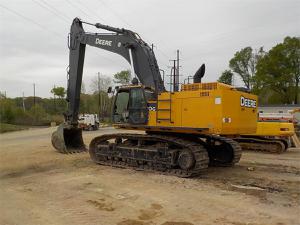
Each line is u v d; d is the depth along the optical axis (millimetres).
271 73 49312
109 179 9781
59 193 8211
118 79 58562
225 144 11992
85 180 9648
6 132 36688
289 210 6910
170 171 10594
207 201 7516
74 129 15258
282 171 11289
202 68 10953
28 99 84500
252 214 6648
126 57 12875
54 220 6324
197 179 9906
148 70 12164
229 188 8758
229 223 6148
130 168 11492
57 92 74625
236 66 59375
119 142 12398
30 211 6852
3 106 53000
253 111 11367
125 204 7293
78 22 14906
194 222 6191
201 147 10320
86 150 15359
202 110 10055
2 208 7051
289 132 16547
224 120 9750
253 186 9039
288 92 49125
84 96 74188
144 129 11445
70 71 15062
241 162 13219
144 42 12766
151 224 6098
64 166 12031
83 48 14945
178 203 7359
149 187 8797
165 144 10898
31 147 17844
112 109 12578
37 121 55719
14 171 11102
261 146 16734
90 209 6953
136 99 11734
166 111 10844
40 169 11461
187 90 10523
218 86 9805
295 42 47438
